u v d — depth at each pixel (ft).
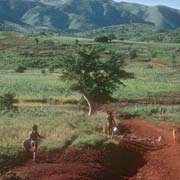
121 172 98.12
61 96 284.41
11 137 109.40
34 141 96.58
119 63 205.05
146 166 105.40
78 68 198.59
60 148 103.14
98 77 200.64
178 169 100.27
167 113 215.51
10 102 195.83
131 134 148.87
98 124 148.15
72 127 132.77
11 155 93.71
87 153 101.86
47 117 157.89
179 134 147.33
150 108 226.38
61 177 83.87
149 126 168.35
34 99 268.21
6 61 557.74
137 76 427.74
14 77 403.34
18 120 143.95
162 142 133.80
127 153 111.55
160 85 358.43
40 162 95.04
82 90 200.64
